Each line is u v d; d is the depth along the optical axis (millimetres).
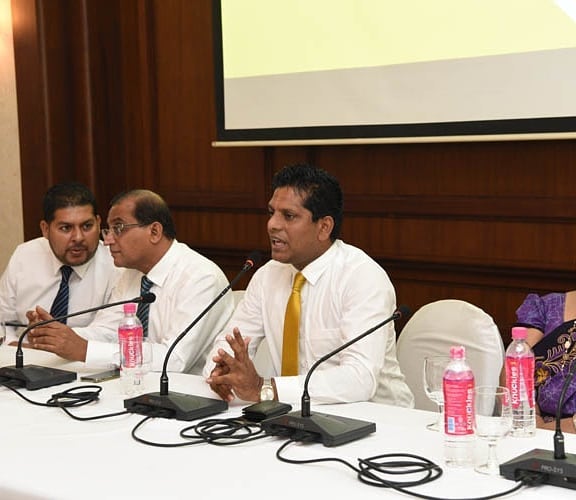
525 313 2748
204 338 3133
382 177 4309
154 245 3152
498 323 4055
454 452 1886
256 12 4457
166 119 5039
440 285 4223
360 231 4402
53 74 5102
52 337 2789
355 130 4219
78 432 2168
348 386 2434
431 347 2912
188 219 5027
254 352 2941
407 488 1749
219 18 4586
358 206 4379
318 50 4285
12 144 5203
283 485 1787
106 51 5156
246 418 2242
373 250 4367
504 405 1910
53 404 2398
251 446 2033
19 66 5125
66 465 1939
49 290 3746
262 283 2926
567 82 3621
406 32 4023
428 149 4156
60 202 3496
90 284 3643
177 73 4961
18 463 1961
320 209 2668
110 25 5148
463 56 3871
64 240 3508
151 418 2271
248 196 4750
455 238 4125
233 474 1854
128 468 1907
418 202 4195
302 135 4387
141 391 2549
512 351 2113
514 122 3766
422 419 2242
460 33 3871
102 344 2836
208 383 2441
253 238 4781
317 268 2734
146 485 1806
